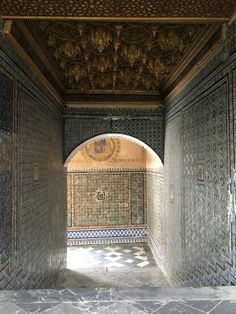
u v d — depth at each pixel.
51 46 2.71
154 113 4.59
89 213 6.81
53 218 3.59
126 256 5.98
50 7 1.81
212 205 2.35
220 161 2.19
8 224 1.92
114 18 1.92
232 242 1.96
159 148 4.58
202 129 2.62
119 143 6.89
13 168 2.05
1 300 1.56
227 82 2.06
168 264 4.23
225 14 1.93
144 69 3.43
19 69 2.22
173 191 3.86
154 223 5.83
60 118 4.17
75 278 4.47
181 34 2.50
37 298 1.58
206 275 2.49
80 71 3.45
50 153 3.40
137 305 1.50
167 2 1.79
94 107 4.50
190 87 3.03
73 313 1.42
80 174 6.81
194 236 2.86
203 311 1.44
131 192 6.92
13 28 1.97
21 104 2.26
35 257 2.63
